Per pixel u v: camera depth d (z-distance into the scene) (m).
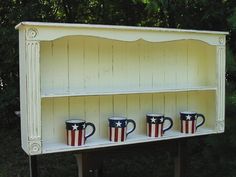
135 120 3.20
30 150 2.60
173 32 2.99
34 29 2.55
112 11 5.41
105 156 3.03
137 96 3.21
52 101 2.88
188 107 3.43
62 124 2.92
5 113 5.92
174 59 3.33
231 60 3.59
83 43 2.95
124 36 2.82
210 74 3.38
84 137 2.82
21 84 2.78
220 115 3.31
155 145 3.23
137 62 3.17
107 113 3.09
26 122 2.63
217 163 4.05
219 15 4.30
